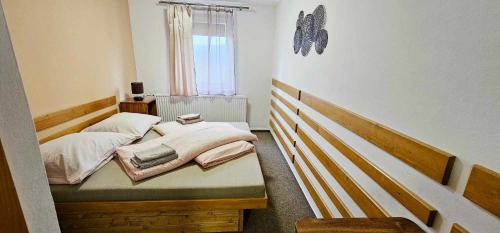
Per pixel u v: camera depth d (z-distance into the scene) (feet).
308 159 6.73
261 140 12.21
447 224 2.46
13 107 1.83
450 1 2.40
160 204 4.70
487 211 2.08
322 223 2.66
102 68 8.43
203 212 4.97
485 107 2.09
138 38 11.45
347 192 4.48
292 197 6.98
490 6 2.04
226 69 12.32
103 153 5.38
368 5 3.89
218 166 5.57
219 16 11.57
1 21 1.72
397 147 3.15
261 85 13.29
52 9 5.90
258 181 5.03
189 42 11.46
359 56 4.18
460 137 2.33
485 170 2.06
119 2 9.89
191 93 12.11
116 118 7.66
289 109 9.11
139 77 11.91
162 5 11.28
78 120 6.95
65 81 6.42
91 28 7.71
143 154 5.22
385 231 2.62
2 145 1.74
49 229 2.27
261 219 5.91
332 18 5.32
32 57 5.27
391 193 3.25
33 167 2.05
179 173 5.19
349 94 4.55
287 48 9.64
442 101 2.52
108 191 4.55
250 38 12.45
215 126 7.48
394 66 3.27
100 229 4.82
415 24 2.88
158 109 12.14
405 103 3.07
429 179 2.66
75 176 4.50
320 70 6.02
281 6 10.78
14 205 1.86
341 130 4.82
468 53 2.23
